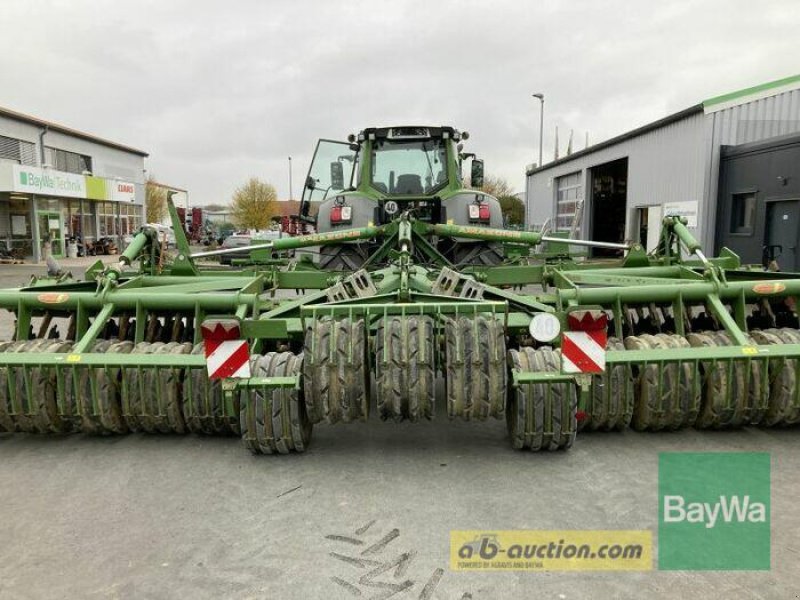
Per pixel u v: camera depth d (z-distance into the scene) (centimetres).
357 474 409
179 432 471
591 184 2491
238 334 395
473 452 443
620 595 278
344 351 398
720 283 480
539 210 3206
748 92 1452
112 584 291
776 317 552
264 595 281
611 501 364
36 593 285
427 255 646
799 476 393
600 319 382
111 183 3422
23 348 459
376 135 769
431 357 393
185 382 446
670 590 281
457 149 792
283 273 639
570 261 740
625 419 446
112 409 453
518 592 281
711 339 461
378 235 621
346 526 341
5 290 514
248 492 385
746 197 1451
